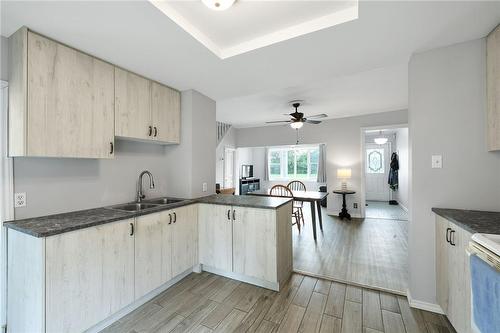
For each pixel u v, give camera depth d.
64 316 1.48
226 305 2.04
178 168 2.90
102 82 1.99
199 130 2.94
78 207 2.09
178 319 1.85
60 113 1.69
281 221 2.38
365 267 2.79
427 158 1.92
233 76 2.41
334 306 2.01
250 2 1.48
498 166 1.73
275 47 1.85
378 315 1.88
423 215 1.93
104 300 1.71
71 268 1.52
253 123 6.39
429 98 1.91
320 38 1.72
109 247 1.75
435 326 1.73
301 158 8.87
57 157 1.77
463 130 1.81
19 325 1.52
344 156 5.55
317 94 3.81
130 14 1.42
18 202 1.70
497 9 1.40
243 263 2.39
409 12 1.43
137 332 1.71
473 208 1.79
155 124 2.50
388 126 5.02
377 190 8.11
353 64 2.15
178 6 1.49
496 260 0.96
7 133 1.63
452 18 1.50
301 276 2.58
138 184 2.61
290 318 1.86
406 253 3.24
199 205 2.67
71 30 1.57
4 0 1.26
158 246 2.16
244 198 2.82
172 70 2.25
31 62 1.55
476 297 1.05
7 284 1.62
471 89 1.78
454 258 1.53
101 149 1.96
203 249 2.63
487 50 1.71
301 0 1.46
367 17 1.48
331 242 3.74
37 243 1.40
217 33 1.80
